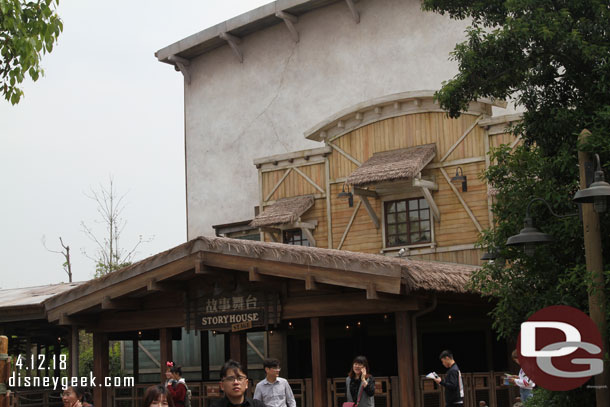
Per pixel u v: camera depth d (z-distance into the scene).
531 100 11.21
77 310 16.95
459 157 21.12
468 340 20.94
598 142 9.05
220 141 30.84
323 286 14.56
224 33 30.00
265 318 15.41
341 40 27.81
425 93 21.50
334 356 23.12
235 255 14.91
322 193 23.53
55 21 11.96
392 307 14.19
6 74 11.87
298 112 28.75
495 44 10.89
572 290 10.02
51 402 19.64
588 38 10.75
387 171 20.56
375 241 22.22
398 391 14.07
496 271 10.59
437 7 12.27
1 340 9.41
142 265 16.02
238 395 6.94
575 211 10.24
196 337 25.44
